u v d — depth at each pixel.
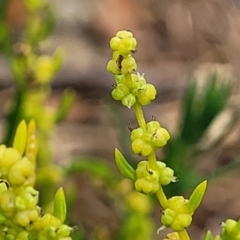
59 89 0.59
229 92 0.31
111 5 0.74
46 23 0.34
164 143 0.20
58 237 0.20
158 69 0.66
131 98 0.20
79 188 0.46
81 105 0.58
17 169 0.19
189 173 0.30
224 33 0.71
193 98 0.31
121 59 0.19
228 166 0.30
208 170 0.51
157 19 0.73
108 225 0.43
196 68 0.66
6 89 0.54
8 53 0.34
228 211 0.50
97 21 0.72
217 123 0.50
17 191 0.19
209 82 0.31
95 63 0.63
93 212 0.44
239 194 0.51
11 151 0.19
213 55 0.69
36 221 0.19
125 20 0.73
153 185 0.20
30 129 0.21
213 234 0.48
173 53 0.70
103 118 0.56
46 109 0.33
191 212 0.20
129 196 0.30
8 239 0.20
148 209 0.31
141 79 0.20
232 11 0.73
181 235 0.20
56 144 0.52
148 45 0.70
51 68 0.33
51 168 0.31
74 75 0.59
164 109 0.60
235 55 0.69
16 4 0.59
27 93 0.32
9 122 0.31
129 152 0.33
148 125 0.20
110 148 0.54
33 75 0.33
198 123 0.31
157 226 0.37
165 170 0.20
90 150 0.54
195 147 0.31
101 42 0.70
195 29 0.72
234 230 0.20
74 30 0.70
